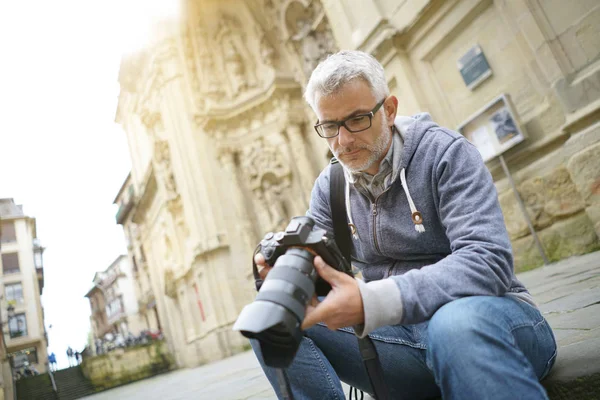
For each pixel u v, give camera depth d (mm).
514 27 6371
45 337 41781
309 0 13891
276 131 15961
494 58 6832
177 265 17797
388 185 1353
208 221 15008
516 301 1112
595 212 5387
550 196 6211
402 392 1354
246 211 15359
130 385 17250
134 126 23609
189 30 16609
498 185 6930
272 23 15625
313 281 955
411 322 1009
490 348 875
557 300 2887
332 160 1571
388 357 1314
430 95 7867
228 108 16078
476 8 6914
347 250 1495
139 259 31391
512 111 6434
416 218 1302
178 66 16719
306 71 14461
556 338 1773
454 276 1019
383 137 1289
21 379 23344
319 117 1313
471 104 7297
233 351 13922
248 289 14602
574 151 5586
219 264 14594
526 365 892
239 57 16484
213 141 16031
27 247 43969
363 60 1278
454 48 7457
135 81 19984
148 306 31062
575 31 5613
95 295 61906
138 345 21328
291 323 821
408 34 8070
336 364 1409
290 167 15445
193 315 16953
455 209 1160
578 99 5551
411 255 1383
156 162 18516
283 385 1229
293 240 986
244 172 15883
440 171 1238
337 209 1486
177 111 16375
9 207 45125
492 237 1070
